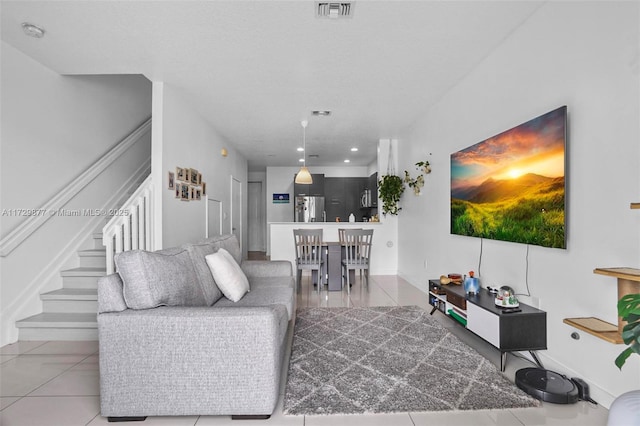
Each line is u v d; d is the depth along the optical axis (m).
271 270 3.69
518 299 2.66
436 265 4.37
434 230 4.42
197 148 4.79
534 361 2.47
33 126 3.27
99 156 4.21
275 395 1.81
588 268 2.00
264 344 1.76
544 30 2.35
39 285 3.31
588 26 1.99
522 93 2.59
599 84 1.92
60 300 3.29
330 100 4.25
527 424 1.75
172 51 3.00
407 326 3.33
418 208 5.06
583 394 1.98
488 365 2.43
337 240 6.30
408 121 5.16
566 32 2.15
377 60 3.17
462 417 1.82
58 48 2.96
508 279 2.79
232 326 1.75
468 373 2.30
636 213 1.72
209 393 1.75
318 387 2.12
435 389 2.09
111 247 3.02
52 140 3.50
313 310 3.93
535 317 2.34
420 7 2.36
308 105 4.44
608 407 1.86
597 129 1.93
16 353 2.75
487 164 3.00
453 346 2.80
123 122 4.68
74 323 3.04
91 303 3.30
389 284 5.46
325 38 2.78
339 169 9.67
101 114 4.25
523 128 2.49
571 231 2.12
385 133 5.89
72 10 2.39
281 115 4.86
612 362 1.85
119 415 1.76
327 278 5.19
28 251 3.22
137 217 3.44
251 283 3.31
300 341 2.92
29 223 3.18
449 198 3.94
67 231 3.69
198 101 4.30
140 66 3.31
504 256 2.84
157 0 2.28
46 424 1.77
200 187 4.89
